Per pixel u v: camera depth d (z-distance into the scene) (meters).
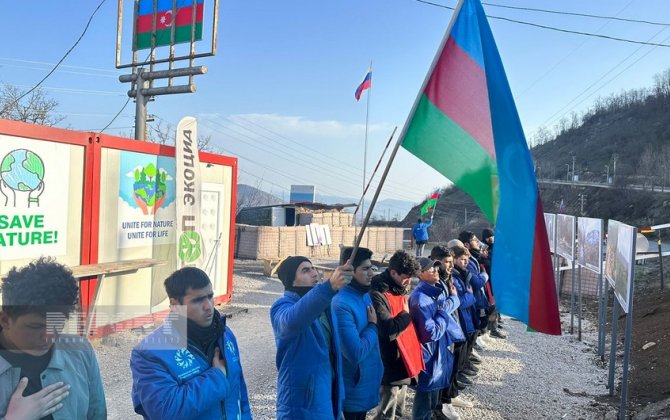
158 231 8.30
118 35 11.59
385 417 4.05
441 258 4.47
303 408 2.73
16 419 1.43
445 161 2.99
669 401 5.00
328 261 20.38
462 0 3.03
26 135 6.00
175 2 11.15
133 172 7.72
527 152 2.98
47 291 1.51
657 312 9.18
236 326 8.30
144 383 1.82
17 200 5.93
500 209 3.00
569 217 9.34
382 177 2.72
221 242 10.03
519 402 5.40
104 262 7.18
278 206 27.88
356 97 14.90
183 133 7.94
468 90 3.04
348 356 3.08
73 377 1.58
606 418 4.98
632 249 4.95
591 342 8.31
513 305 2.95
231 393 2.15
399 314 3.75
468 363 5.90
